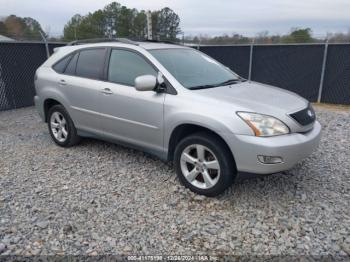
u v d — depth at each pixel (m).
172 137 3.78
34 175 4.29
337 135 6.05
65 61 5.10
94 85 4.53
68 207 3.45
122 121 4.27
